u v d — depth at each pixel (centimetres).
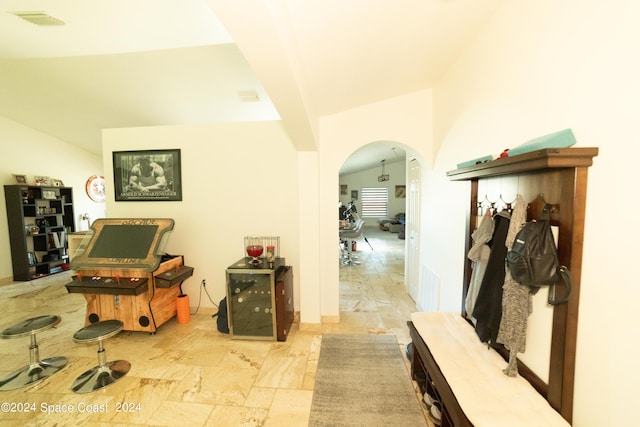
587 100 101
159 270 273
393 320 310
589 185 101
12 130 468
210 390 197
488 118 170
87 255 270
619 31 89
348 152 288
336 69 188
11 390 197
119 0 185
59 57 289
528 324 130
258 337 264
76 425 168
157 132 312
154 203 318
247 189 309
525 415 108
